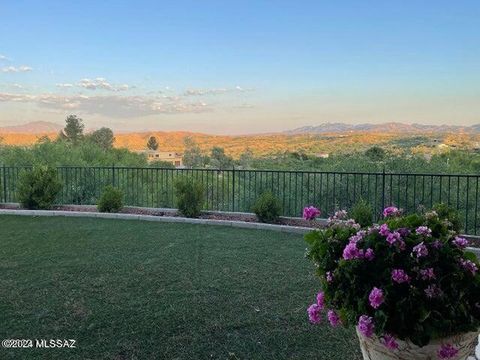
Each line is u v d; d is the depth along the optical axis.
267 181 9.94
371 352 2.29
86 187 11.85
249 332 3.31
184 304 3.87
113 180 10.99
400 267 2.13
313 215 3.08
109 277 4.64
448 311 2.05
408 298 2.06
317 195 9.74
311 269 4.95
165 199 10.89
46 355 2.95
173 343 3.13
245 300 3.97
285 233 7.13
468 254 2.19
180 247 6.04
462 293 2.07
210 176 10.01
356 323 2.19
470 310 2.11
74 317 3.58
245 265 5.11
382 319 2.05
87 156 18.36
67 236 6.79
